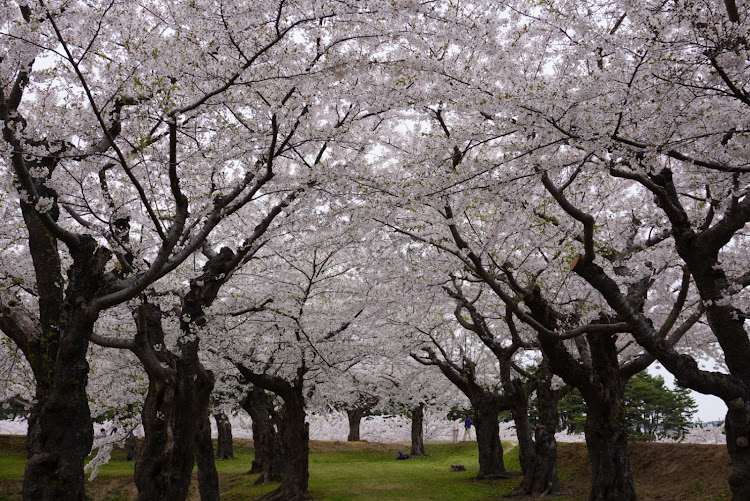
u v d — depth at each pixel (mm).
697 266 7348
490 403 17609
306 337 12656
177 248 8484
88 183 8273
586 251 7160
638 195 9992
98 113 5168
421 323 15984
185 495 7633
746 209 6961
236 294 12352
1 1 5355
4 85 6285
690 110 6637
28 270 9547
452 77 6703
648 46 5656
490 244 9039
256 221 11211
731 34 5410
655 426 29297
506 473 17375
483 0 6734
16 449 22844
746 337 7289
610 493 9766
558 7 6008
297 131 7281
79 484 6094
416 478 18312
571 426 30031
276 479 17719
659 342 7434
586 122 6035
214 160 7340
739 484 7031
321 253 12773
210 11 5895
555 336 7820
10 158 6023
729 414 7270
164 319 11305
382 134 9891
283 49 6242
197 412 7988
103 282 6582
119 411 13805
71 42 6164
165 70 6164
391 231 9742
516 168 7051
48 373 6406
